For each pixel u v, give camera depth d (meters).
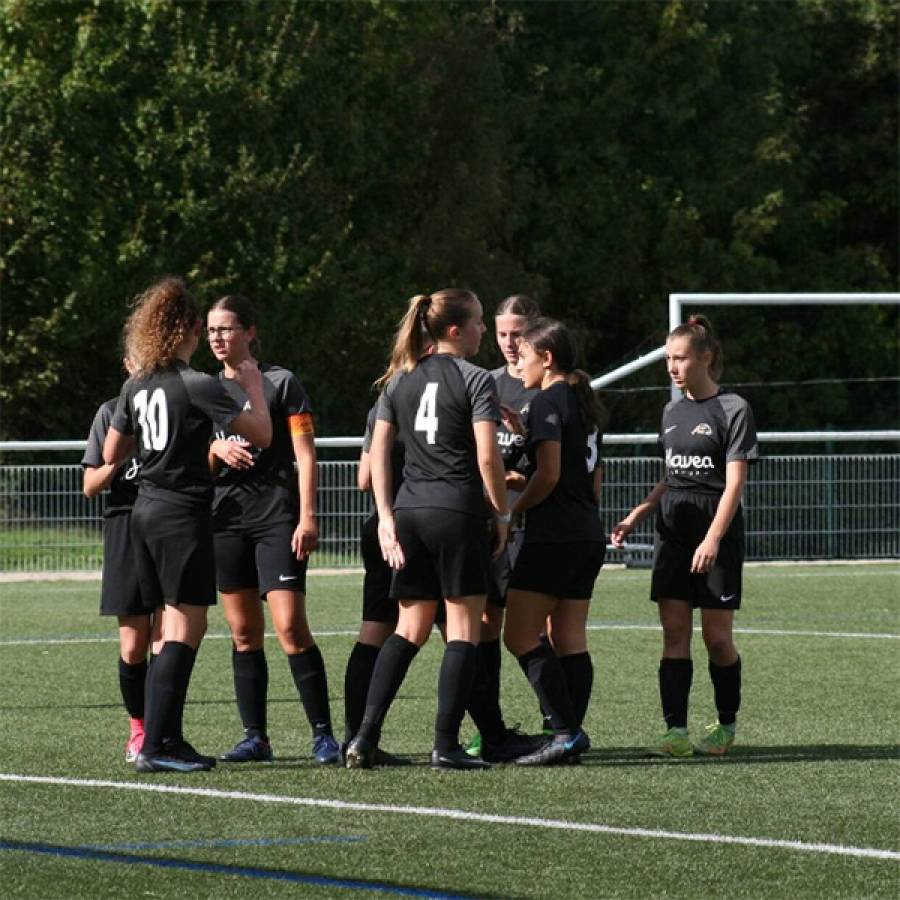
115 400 30.83
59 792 26.77
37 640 50.81
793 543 82.31
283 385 29.52
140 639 30.02
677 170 145.00
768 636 51.81
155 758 28.61
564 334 29.83
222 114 112.38
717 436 30.67
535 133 142.62
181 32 113.50
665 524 31.09
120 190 111.31
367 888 20.83
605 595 64.69
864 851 22.88
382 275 121.75
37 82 110.19
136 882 21.05
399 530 28.41
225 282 110.38
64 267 110.56
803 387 144.00
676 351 30.91
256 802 25.97
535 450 29.19
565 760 29.52
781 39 147.12
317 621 56.69
